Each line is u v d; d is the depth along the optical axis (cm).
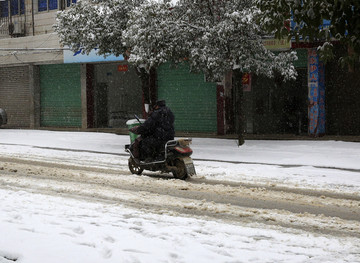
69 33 2108
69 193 1012
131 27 1875
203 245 583
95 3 2167
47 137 2700
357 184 1158
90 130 3173
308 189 1095
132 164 1335
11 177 1242
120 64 3222
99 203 898
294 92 2552
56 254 514
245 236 658
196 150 1911
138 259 506
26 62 3562
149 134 1275
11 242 558
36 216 725
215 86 2780
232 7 1869
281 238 650
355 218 802
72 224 673
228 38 1894
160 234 639
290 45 2289
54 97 3556
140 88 3136
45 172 1345
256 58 1941
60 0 3412
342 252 584
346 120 2406
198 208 857
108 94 3312
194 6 1933
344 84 2392
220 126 2719
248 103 2684
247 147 1988
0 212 752
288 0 572
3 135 2881
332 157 1627
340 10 534
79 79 3394
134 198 952
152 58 1833
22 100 3716
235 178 1255
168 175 1334
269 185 1149
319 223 753
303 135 2498
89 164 1562
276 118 2612
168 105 2983
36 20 3575
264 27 625
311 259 543
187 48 1866
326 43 609
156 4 1833
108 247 552
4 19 3781
